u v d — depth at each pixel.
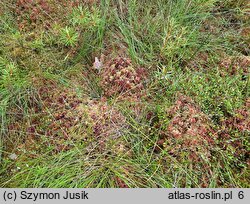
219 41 1.44
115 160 1.20
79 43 1.42
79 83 1.36
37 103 1.30
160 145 1.22
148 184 1.16
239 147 1.21
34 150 1.22
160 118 1.25
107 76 1.33
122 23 1.42
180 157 1.19
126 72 1.33
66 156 1.20
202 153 1.17
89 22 1.39
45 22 1.43
